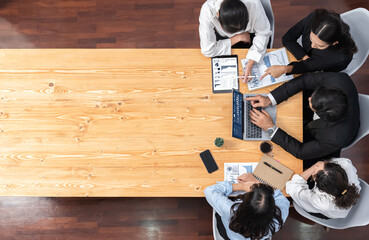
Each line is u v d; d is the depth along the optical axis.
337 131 1.73
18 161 1.80
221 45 1.85
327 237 2.48
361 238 2.47
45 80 1.87
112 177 1.79
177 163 1.79
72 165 1.80
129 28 2.78
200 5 2.79
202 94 1.86
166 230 2.53
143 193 1.77
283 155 1.80
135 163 1.80
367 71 2.71
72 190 1.77
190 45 2.77
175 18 2.79
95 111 1.85
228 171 1.78
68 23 2.78
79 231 2.53
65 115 1.84
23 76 1.87
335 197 1.60
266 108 1.84
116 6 2.79
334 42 1.70
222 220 1.76
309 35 1.95
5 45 2.75
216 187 1.70
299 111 1.84
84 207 2.55
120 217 2.54
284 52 1.92
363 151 2.61
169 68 1.88
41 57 1.88
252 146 1.81
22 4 2.78
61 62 1.88
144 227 2.53
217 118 1.83
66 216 2.54
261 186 1.51
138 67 1.88
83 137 1.83
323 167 1.68
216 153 1.80
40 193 1.77
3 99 1.85
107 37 2.78
